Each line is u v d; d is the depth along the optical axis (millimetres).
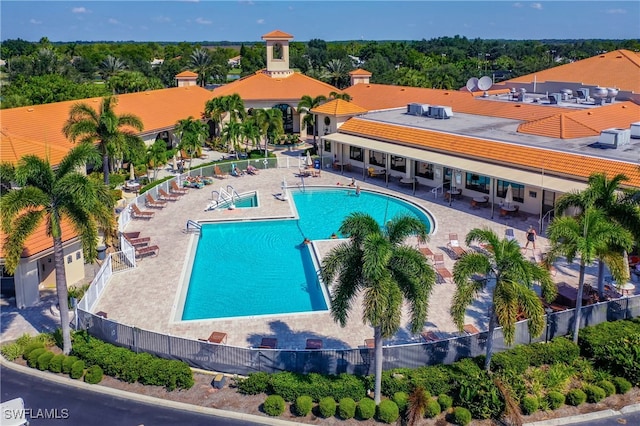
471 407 24000
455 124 62312
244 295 34938
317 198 55969
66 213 27062
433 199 53781
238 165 65812
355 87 96750
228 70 197750
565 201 30516
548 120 55781
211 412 24250
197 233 44875
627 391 25891
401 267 22891
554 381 25656
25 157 26531
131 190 57031
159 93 83875
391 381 24766
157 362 26234
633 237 29109
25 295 33625
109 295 34062
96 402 25000
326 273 23625
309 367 25797
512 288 24016
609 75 79812
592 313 29594
